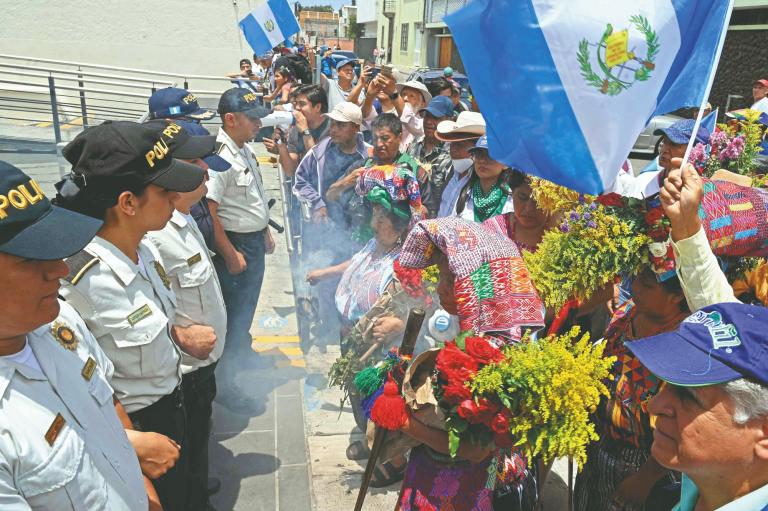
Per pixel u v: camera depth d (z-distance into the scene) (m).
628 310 2.36
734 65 15.47
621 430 2.23
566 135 2.02
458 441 1.83
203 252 2.97
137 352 2.23
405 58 39.25
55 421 1.46
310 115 6.00
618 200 2.07
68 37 15.68
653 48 2.00
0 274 1.33
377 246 3.30
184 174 2.18
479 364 1.80
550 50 2.00
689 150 1.88
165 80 16.38
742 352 1.20
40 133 10.65
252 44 8.91
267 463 3.40
